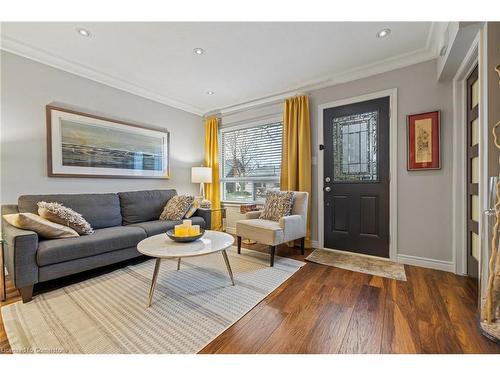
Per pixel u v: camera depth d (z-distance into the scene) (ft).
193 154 14.06
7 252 6.05
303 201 9.66
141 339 4.37
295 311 5.32
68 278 7.11
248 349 4.13
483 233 4.90
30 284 5.70
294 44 7.62
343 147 9.87
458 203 7.45
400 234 8.56
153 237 6.98
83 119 9.20
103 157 9.83
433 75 7.91
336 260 8.79
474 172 6.82
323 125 10.37
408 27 6.75
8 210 7.18
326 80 10.01
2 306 5.48
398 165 8.57
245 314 5.21
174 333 4.55
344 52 8.08
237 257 9.15
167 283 6.75
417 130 8.12
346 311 5.31
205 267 8.04
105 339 4.36
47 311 5.26
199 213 11.05
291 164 10.80
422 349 4.08
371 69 9.02
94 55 8.33
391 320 4.94
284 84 10.68
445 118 7.72
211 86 10.96
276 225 8.72
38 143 8.16
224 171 14.44
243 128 13.39
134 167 10.99
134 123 11.05
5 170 7.52
